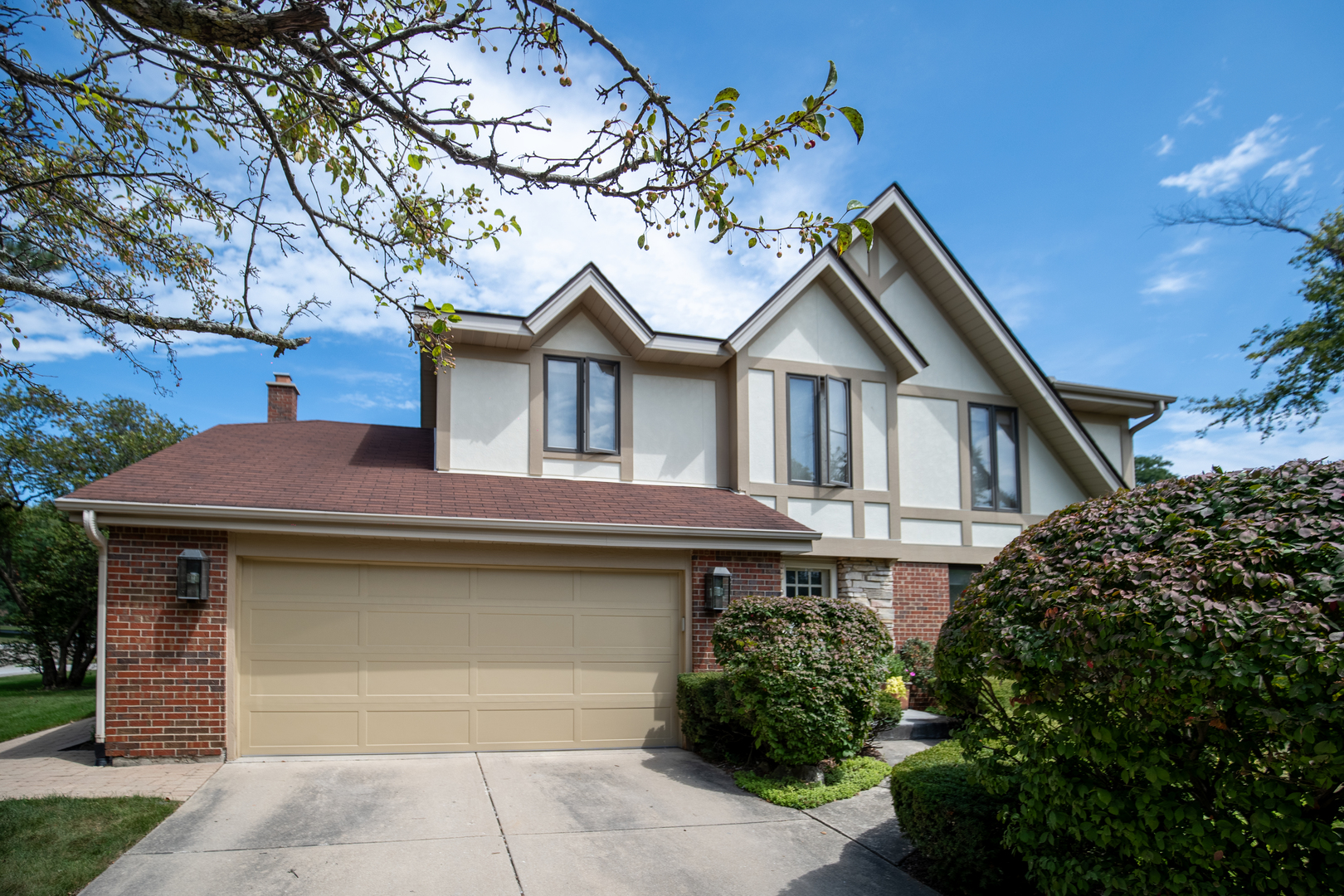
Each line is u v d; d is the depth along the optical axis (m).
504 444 11.45
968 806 5.37
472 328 11.15
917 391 14.14
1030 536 5.28
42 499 24.70
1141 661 3.68
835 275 13.09
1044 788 4.43
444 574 9.47
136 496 8.28
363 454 11.90
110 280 7.48
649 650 10.18
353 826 6.47
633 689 10.04
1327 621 3.23
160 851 5.78
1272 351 16.36
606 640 10.01
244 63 6.54
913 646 12.56
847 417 13.20
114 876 5.32
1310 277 16.22
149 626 8.30
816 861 6.14
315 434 13.10
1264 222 16.95
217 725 8.37
